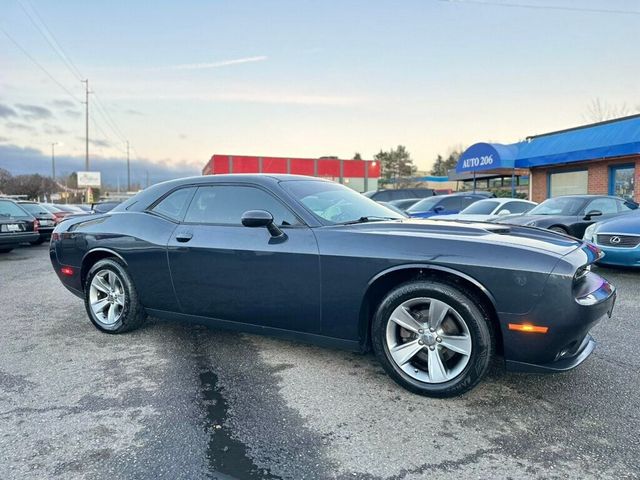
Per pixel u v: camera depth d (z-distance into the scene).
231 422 2.56
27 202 13.44
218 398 2.86
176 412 2.68
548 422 2.52
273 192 3.42
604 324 4.30
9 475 2.07
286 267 3.14
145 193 4.18
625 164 14.01
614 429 2.44
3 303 5.63
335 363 3.42
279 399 2.84
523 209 10.14
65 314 5.04
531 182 17.61
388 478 2.05
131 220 4.01
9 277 7.70
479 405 2.73
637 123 13.12
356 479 2.04
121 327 4.07
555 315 2.49
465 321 2.67
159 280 3.78
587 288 2.68
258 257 3.24
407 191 16.73
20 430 2.48
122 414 2.65
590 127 15.03
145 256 3.82
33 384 3.09
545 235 3.09
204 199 3.73
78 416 2.63
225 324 3.55
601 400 2.77
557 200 9.12
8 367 3.41
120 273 4.01
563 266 2.51
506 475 2.05
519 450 2.26
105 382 3.11
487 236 2.85
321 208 3.39
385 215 3.72
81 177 59.97
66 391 2.97
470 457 2.20
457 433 2.42
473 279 2.62
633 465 2.12
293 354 3.61
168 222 3.82
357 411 2.68
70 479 2.04
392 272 2.84
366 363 3.42
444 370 2.78
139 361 3.50
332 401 2.81
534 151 16.56
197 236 3.56
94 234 4.16
